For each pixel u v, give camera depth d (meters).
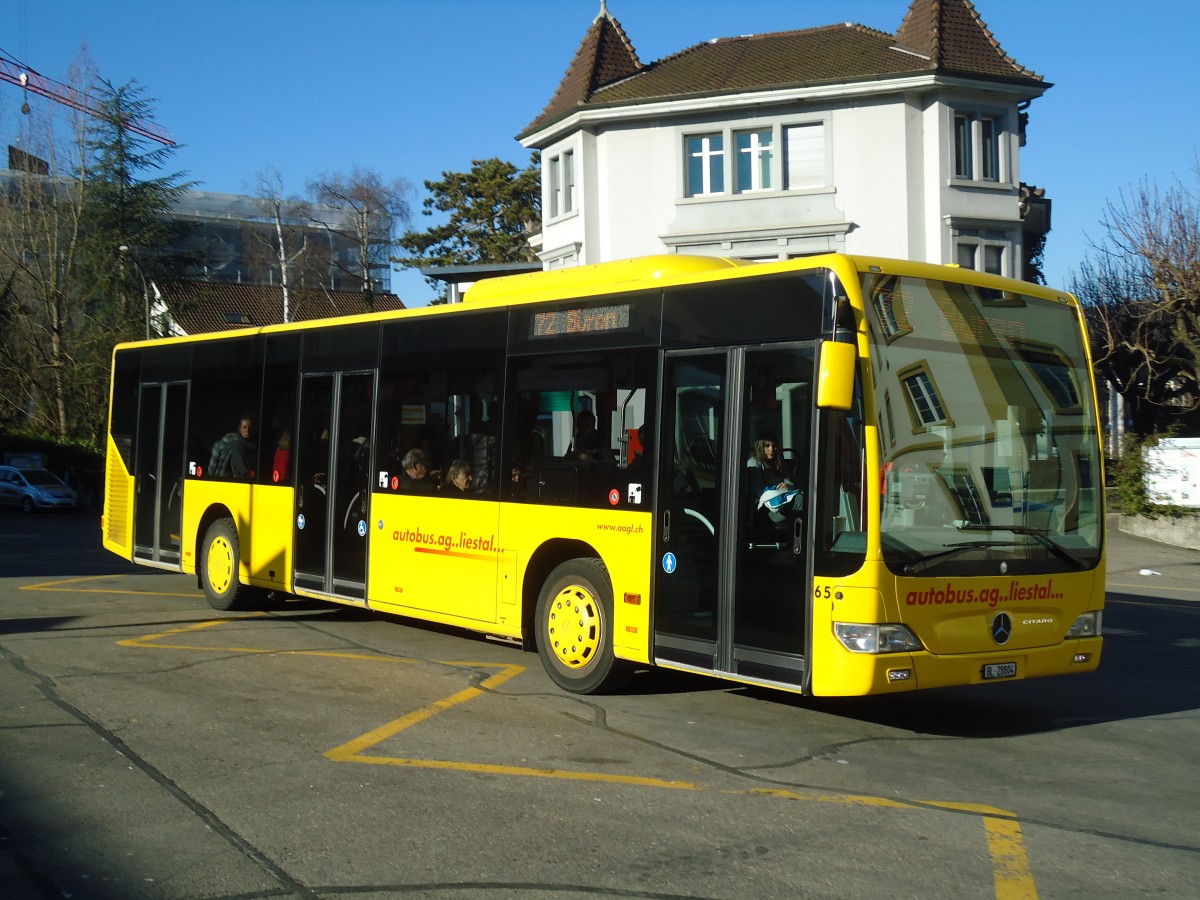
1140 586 19.70
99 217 49.91
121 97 50.28
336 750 7.21
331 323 12.02
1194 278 32.25
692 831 5.76
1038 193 38.84
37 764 6.79
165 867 5.16
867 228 31.98
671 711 8.59
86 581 16.22
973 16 33.22
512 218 62.72
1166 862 5.42
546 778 6.68
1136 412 40.06
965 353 7.86
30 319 49.06
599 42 36.00
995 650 7.69
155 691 8.85
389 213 64.62
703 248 33.44
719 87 32.78
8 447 46.56
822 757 7.35
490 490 9.88
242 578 13.00
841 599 7.21
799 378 7.55
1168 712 8.98
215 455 13.62
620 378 8.83
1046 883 5.12
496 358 9.98
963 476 7.70
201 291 53.75
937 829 5.87
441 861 5.26
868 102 31.91
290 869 5.14
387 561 10.98
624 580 8.63
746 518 7.81
